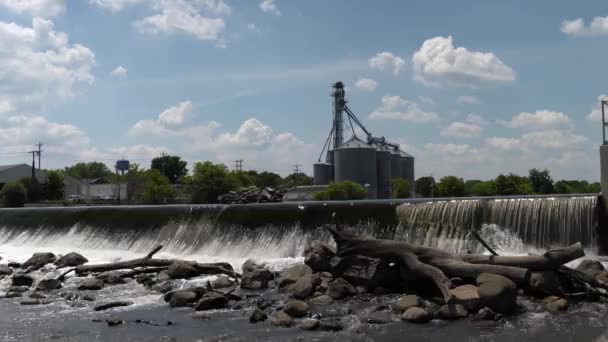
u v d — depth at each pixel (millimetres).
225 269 21234
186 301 16734
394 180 115562
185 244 28688
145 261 22875
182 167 173250
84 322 15266
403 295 16172
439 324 13367
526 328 12727
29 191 102250
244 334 13320
